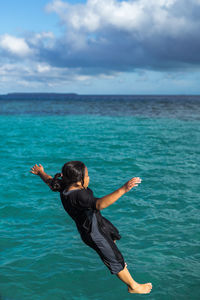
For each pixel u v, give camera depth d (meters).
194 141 15.21
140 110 43.16
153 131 19.55
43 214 5.67
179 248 4.39
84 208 2.70
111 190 7.09
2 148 13.02
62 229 5.05
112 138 16.31
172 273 3.76
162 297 3.31
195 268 3.88
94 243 2.80
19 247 4.39
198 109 45.88
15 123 25.00
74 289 3.47
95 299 3.31
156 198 6.59
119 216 5.60
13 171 8.96
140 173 8.72
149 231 4.95
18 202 6.29
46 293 3.39
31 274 3.73
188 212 5.78
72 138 16.25
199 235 4.80
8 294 3.35
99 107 52.47
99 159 10.63
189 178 8.22
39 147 13.34
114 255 2.82
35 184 7.62
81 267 3.90
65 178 2.86
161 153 11.91
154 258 4.11
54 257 4.12
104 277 3.70
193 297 3.31
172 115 33.75
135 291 3.13
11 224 5.23
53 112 38.88
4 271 3.77
